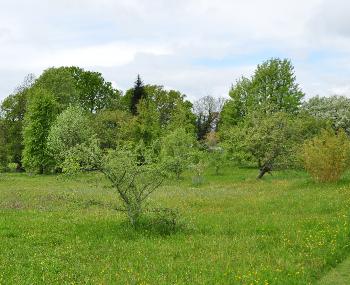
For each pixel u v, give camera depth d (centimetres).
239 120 6819
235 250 1407
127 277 1134
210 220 1920
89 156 1664
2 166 6988
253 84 6600
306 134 5209
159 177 1750
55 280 1123
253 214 2053
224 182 4100
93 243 1511
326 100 7262
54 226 1800
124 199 1731
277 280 1110
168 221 1741
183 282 1090
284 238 1523
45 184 4228
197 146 5247
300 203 2244
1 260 1297
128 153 1706
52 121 6112
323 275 1214
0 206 2550
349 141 3161
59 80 7519
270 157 4066
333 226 1656
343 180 3081
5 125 7881
